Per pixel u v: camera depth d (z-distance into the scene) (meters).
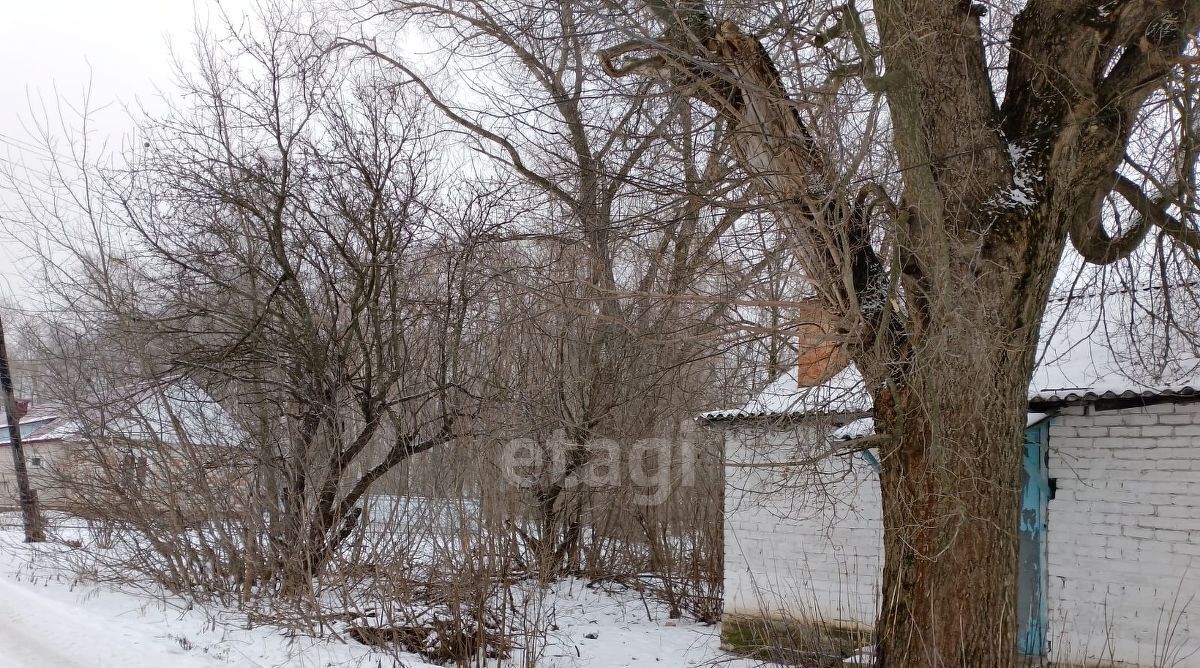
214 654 7.37
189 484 10.21
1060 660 7.67
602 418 13.03
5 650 6.97
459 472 9.17
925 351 5.67
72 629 7.77
